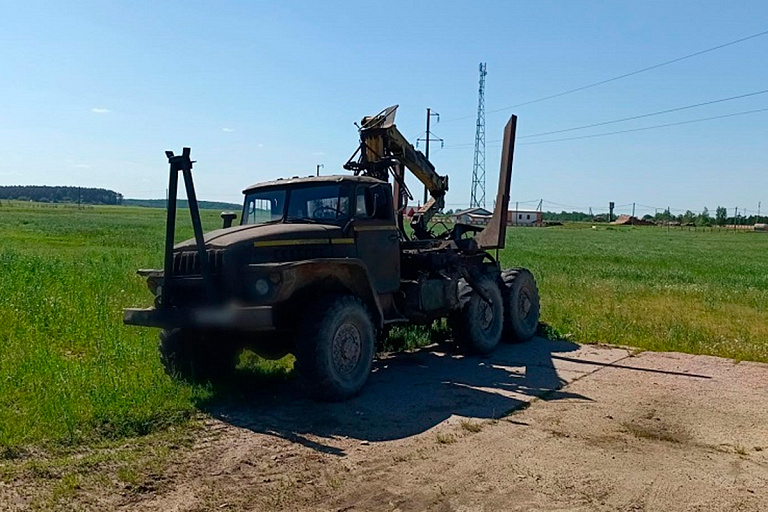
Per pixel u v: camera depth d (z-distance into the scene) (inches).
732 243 2437.3
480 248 402.6
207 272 247.4
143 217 3211.1
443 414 250.5
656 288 689.0
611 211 6451.8
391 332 387.5
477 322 363.3
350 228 288.8
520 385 298.7
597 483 186.7
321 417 242.1
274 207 309.4
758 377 317.1
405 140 388.2
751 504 174.6
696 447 218.1
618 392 287.6
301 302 268.2
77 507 164.4
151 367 282.7
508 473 193.0
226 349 288.8
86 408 226.8
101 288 478.3
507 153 406.3
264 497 174.1
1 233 1542.8
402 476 189.6
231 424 231.6
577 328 442.6
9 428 207.5
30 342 313.4
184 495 174.1
